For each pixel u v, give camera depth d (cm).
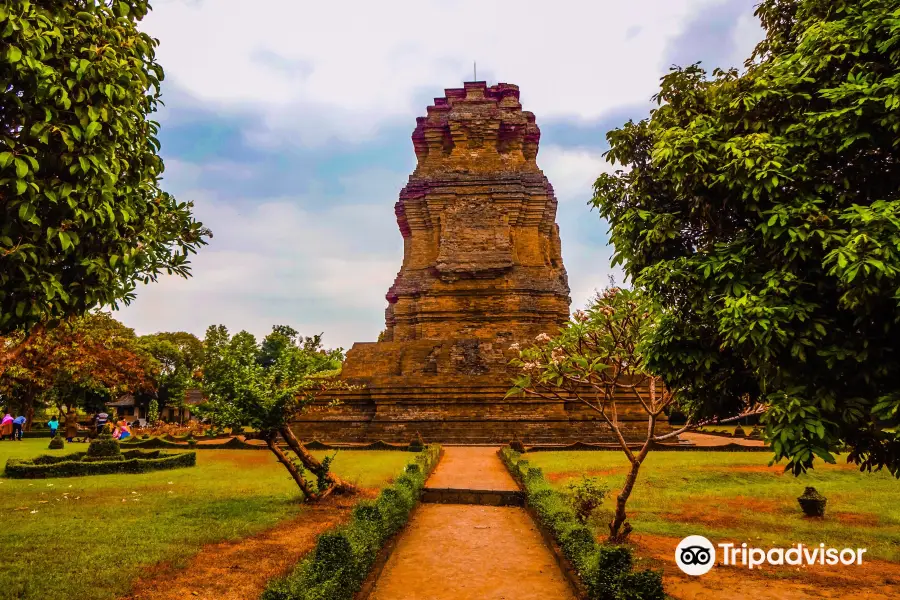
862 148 616
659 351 742
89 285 735
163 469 2195
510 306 3294
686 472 1973
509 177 3466
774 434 576
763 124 690
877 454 625
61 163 664
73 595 788
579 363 1025
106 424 4094
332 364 1539
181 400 6369
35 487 1738
